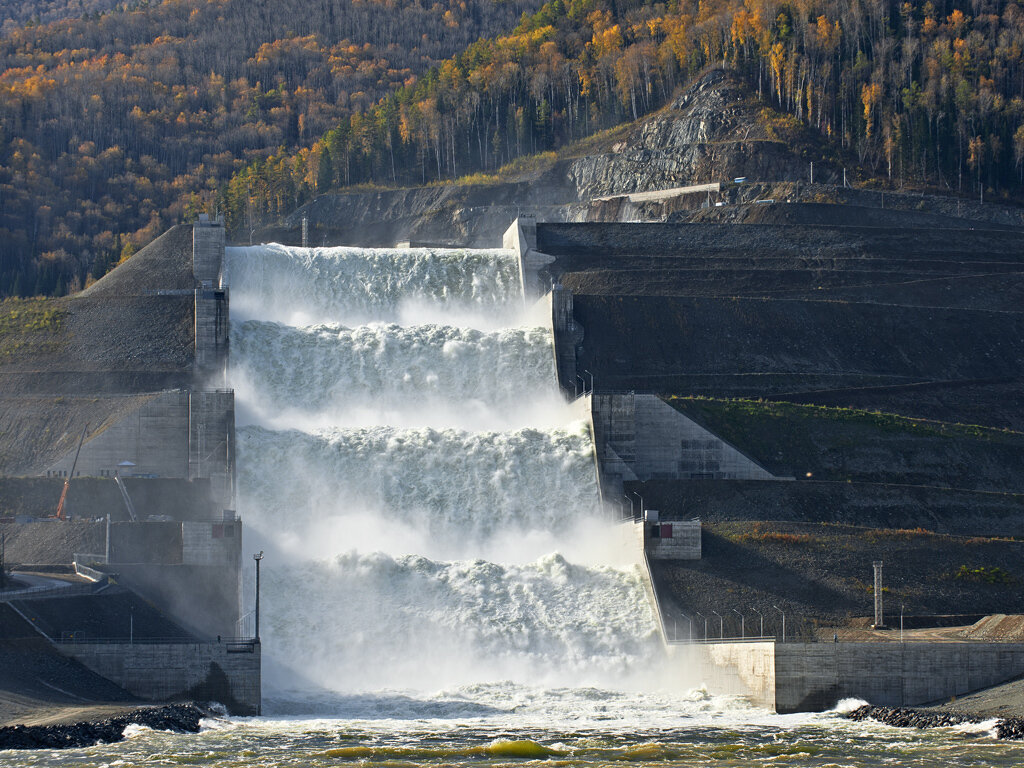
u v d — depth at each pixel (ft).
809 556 578.66
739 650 495.82
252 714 468.75
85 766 366.22
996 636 510.58
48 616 482.28
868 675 474.49
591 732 429.79
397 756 386.73
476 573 583.17
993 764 374.84
